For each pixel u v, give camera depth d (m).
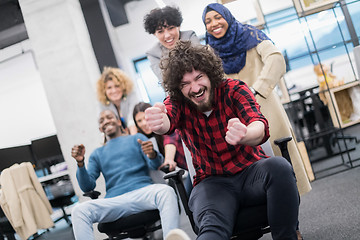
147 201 2.22
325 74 4.11
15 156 5.07
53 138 5.28
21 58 6.60
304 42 4.18
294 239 1.30
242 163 1.49
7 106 6.71
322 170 3.81
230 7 3.86
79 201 3.79
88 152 3.83
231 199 1.40
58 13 3.92
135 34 4.88
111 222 2.27
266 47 2.33
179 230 1.14
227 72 2.47
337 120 3.94
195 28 3.92
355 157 3.96
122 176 2.55
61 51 3.91
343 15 4.17
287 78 4.23
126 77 3.75
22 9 3.94
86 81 3.86
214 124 1.48
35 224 4.21
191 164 1.85
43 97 6.64
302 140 3.83
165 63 1.49
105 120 2.85
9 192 4.18
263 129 1.24
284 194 1.29
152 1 4.79
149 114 1.30
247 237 1.48
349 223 2.19
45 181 4.91
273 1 4.18
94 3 4.38
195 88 1.41
